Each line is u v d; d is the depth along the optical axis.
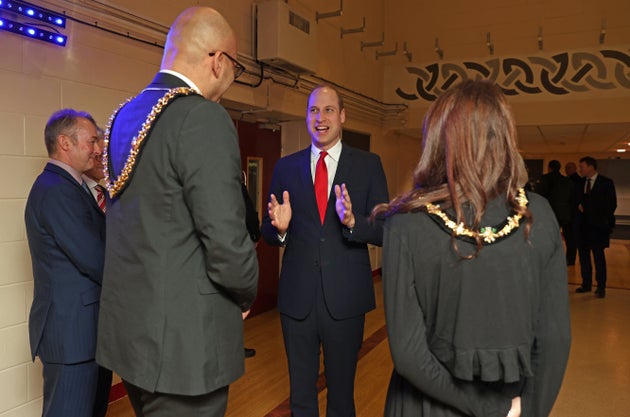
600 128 6.27
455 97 0.88
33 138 2.14
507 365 0.80
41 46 2.16
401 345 0.86
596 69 5.44
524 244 0.82
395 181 6.90
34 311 1.65
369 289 1.89
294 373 1.86
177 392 1.04
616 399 2.65
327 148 1.91
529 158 12.92
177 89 1.11
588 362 3.19
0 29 1.98
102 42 2.46
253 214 1.44
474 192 0.82
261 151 4.42
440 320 0.84
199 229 1.02
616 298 5.06
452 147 0.85
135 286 1.07
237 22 3.53
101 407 1.83
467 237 0.81
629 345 3.54
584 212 5.20
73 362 1.59
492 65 5.89
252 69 3.69
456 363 0.82
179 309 1.05
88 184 2.11
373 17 6.01
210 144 1.03
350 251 1.84
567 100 5.59
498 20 5.84
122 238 1.10
